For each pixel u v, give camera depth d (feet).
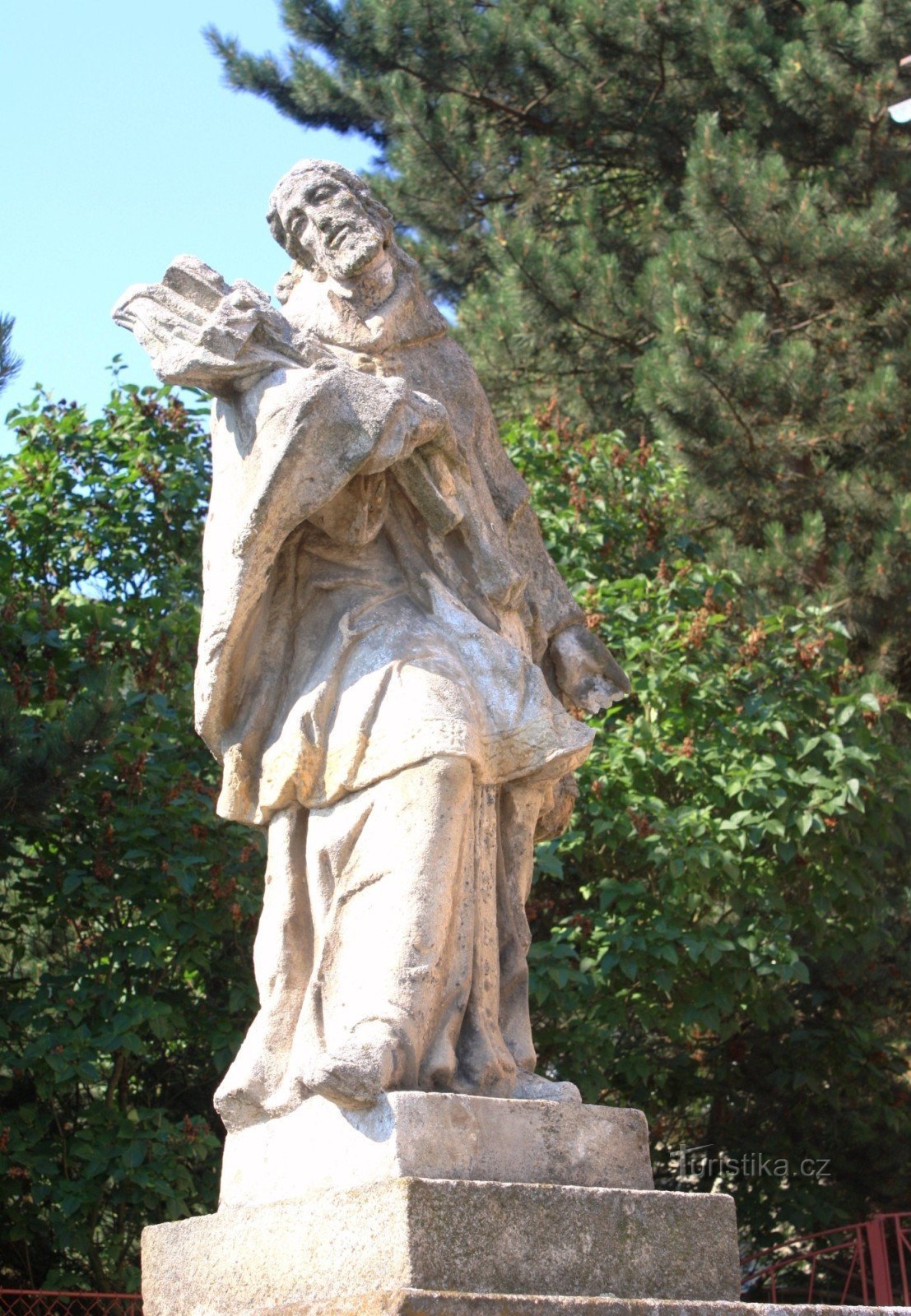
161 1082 25.32
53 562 27.68
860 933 27.09
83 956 23.89
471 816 10.35
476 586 11.24
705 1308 8.67
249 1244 9.46
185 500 27.48
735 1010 27.17
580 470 29.96
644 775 24.71
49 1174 20.89
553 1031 24.49
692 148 37.88
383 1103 9.11
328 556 11.05
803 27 40.81
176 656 24.64
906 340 37.06
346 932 9.94
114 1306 19.71
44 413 28.55
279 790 10.34
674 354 35.60
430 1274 8.44
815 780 24.35
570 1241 8.94
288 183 11.81
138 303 11.09
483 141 43.93
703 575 28.71
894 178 39.47
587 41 42.65
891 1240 31.96
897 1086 31.55
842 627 27.40
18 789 20.07
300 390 10.33
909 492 35.99
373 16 45.55
